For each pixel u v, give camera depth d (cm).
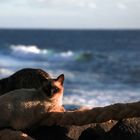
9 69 3744
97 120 491
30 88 571
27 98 513
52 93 516
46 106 513
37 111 511
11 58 4884
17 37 12850
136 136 492
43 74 578
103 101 2036
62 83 539
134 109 483
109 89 2553
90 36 14550
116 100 2084
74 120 499
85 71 3850
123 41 10506
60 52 5675
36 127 525
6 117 505
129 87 2694
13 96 516
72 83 2862
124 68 4206
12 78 593
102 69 4097
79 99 2070
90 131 519
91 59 5050
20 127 509
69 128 527
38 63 4516
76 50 6738
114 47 7844
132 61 4997
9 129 504
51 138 516
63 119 505
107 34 16625
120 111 484
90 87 2642
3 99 515
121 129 501
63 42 9812
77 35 15300
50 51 5575
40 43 9375
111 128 516
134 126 502
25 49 5406
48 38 12212
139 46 8194
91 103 1959
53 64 4478
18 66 4100
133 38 12650
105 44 8994
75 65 4422
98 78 3256
